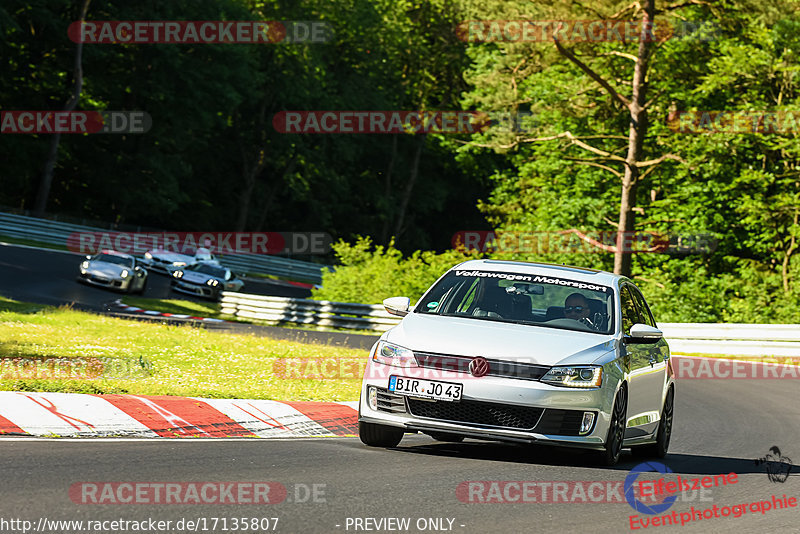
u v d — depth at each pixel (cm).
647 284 13662
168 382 4569
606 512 2497
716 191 13975
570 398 3044
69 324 7162
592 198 14762
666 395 3831
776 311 12706
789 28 12875
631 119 13012
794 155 13662
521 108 15712
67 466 2619
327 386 5169
